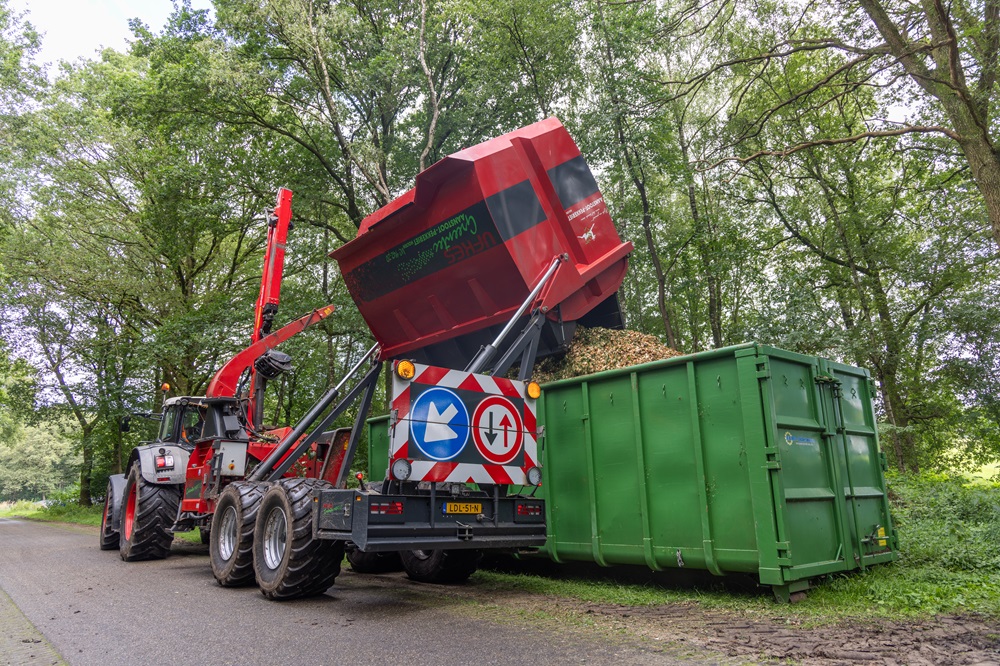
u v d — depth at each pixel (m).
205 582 6.81
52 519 23.27
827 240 19.55
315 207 18.97
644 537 5.48
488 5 16.66
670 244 20.98
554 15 17.00
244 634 4.34
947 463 18.64
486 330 7.40
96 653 3.93
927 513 8.18
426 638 4.11
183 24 17.67
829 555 5.16
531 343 6.47
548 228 7.09
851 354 16.48
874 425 6.34
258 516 5.93
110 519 10.59
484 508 5.37
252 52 17.11
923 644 3.60
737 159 10.83
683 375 5.40
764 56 10.54
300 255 20.12
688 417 5.32
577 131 16.92
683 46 15.86
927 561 6.00
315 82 17.19
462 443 5.22
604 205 7.66
